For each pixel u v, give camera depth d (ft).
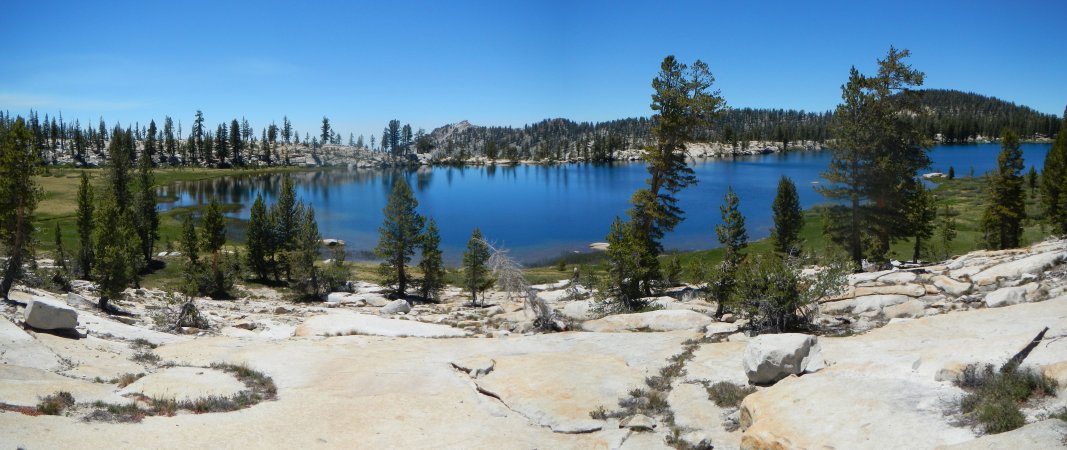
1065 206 158.20
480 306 128.36
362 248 261.44
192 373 50.29
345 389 48.57
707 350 53.98
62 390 39.78
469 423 40.50
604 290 91.81
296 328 80.94
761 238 255.70
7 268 76.84
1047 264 71.20
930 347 40.09
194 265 148.66
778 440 29.35
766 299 60.85
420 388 48.83
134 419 36.94
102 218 128.36
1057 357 31.91
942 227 190.39
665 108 129.49
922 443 26.48
